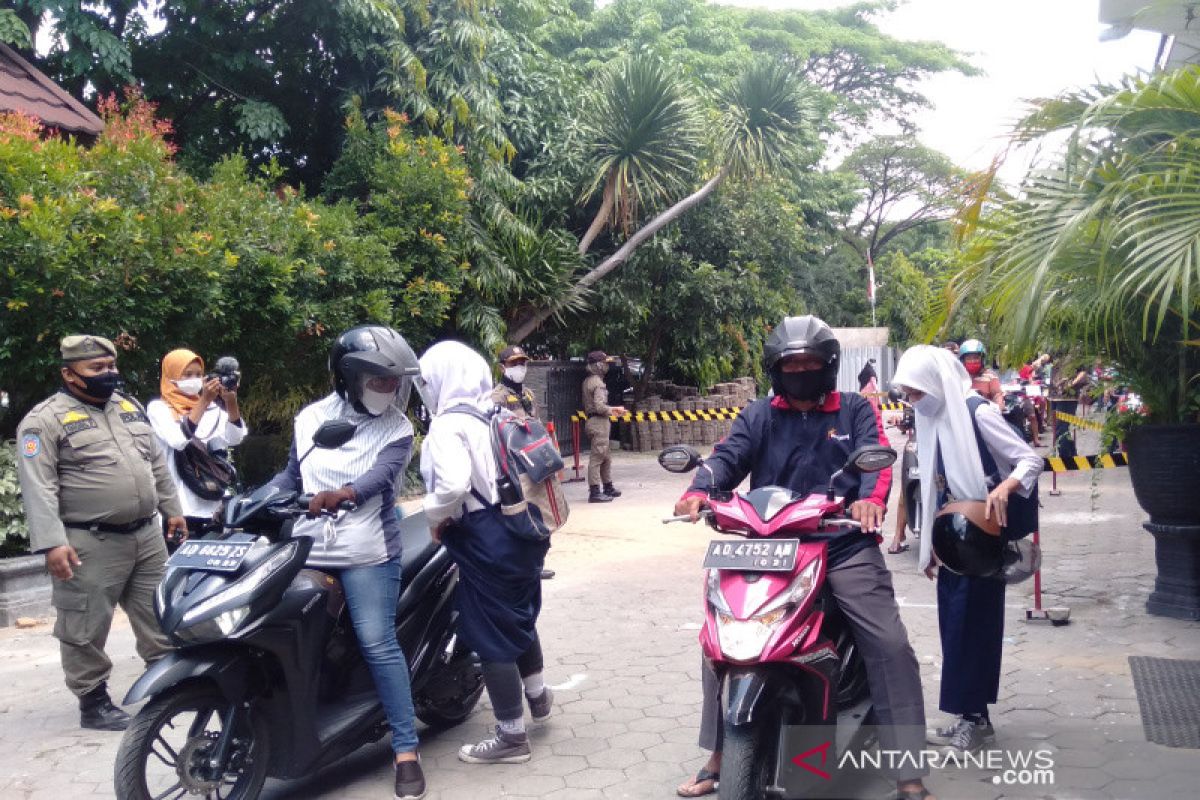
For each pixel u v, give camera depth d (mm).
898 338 36156
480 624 4430
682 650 6102
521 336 14289
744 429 4109
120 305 7785
